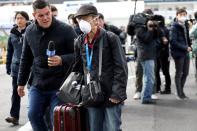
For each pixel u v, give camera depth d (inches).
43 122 327.3
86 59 289.3
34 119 321.4
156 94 669.3
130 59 759.1
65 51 321.1
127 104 587.5
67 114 282.8
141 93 599.5
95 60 286.7
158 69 660.1
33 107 320.2
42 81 319.6
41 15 312.0
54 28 318.3
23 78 337.1
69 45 319.3
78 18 285.6
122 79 284.2
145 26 554.3
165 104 584.4
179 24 587.2
